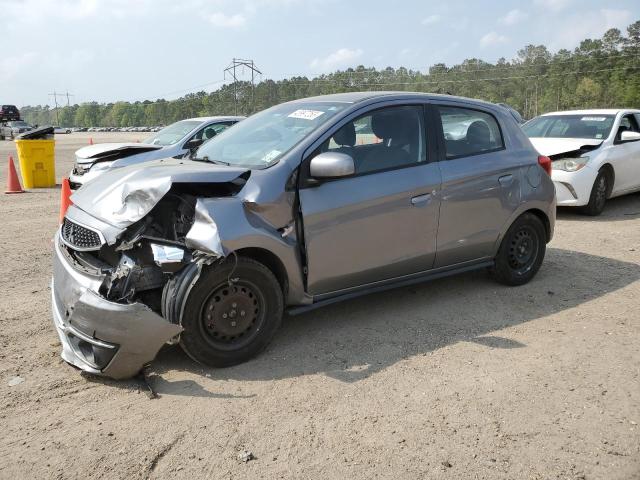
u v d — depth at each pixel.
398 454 2.90
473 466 2.81
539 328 4.54
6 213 9.69
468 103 5.15
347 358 3.98
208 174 3.73
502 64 128.00
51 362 3.91
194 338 3.62
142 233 3.66
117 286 3.55
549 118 10.59
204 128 10.06
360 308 4.95
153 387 3.56
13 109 62.09
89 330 3.42
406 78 123.69
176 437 3.04
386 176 4.39
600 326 4.59
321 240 4.05
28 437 3.04
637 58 105.69
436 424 3.17
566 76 110.44
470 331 4.47
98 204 3.89
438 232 4.71
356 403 3.39
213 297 3.67
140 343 3.39
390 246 4.43
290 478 2.72
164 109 156.25
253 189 3.83
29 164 13.16
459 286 5.54
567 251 6.95
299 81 122.56
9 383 3.61
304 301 4.12
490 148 5.17
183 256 3.55
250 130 4.78
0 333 4.39
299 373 3.76
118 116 169.00
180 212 3.82
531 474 2.76
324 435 3.07
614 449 2.96
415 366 3.87
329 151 4.17
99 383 3.62
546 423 3.19
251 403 3.38
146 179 3.75
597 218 9.03
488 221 5.05
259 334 3.90
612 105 100.06
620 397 3.47
